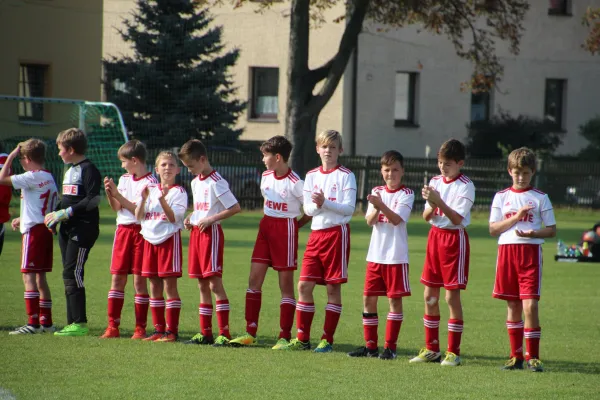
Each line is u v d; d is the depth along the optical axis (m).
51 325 23.73
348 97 99.00
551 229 20.02
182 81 84.56
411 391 17.05
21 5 78.31
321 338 22.03
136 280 23.03
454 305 20.50
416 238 56.06
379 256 21.00
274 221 22.30
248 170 76.06
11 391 16.30
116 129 66.81
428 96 103.94
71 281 22.84
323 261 21.66
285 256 22.12
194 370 18.59
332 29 98.06
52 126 77.19
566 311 29.38
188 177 72.56
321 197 20.72
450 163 20.67
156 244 22.53
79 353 20.23
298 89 75.38
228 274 36.25
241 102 87.50
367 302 21.22
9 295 29.05
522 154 20.42
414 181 82.25
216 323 25.53
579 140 111.94
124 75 84.38
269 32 101.00
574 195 87.94
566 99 111.25
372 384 17.61
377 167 79.38
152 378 17.69
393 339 21.05
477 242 54.88
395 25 90.94
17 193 62.62
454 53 104.88
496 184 83.38
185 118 83.88
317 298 31.05
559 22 110.12
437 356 20.67
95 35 84.25
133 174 23.81
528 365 19.80
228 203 22.14
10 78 77.81
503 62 107.25
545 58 109.75
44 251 23.34
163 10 85.44
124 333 23.70
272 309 28.17
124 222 23.02
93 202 22.77
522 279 20.08
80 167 23.09
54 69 81.19
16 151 23.44
